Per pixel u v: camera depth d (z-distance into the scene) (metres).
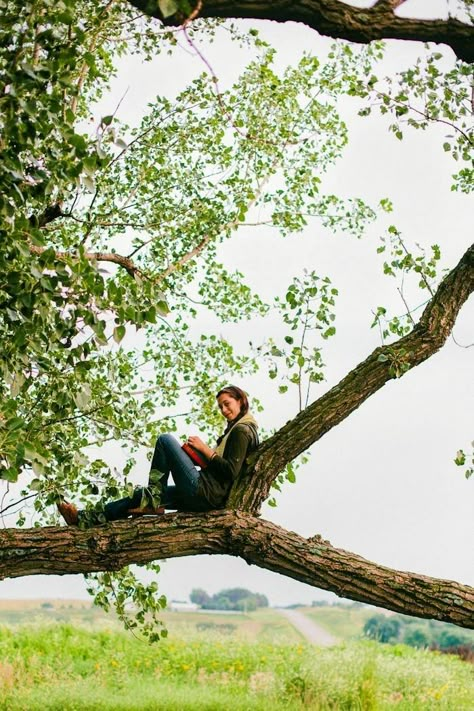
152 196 9.20
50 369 5.58
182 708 11.44
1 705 11.41
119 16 8.20
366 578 6.24
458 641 31.58
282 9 4.50
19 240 5.04
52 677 13.47
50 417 6.19
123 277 8.87
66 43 5.04
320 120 9.85
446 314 6.67
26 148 4.90
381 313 6.82
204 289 9.60
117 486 6.38
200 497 6.39
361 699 12.53
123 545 6.17
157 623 8.02
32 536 6.17
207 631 16.47
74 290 5.33
